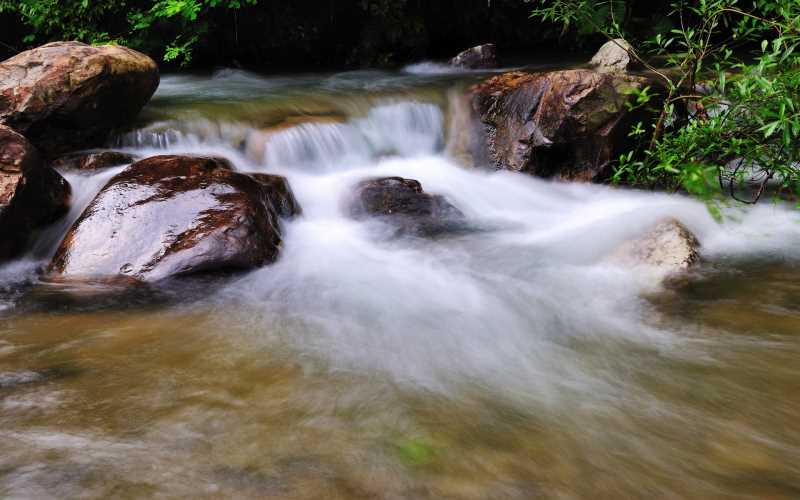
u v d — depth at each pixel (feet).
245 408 9.96
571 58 37.96
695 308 13.62
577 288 14.97
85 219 15.92
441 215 19.99
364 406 10.10
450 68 36.32
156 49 37.04
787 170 17.37
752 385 10.72
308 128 23.54
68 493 7.91
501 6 41.24
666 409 10.07
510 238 18.56
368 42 39.01
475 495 8.03
